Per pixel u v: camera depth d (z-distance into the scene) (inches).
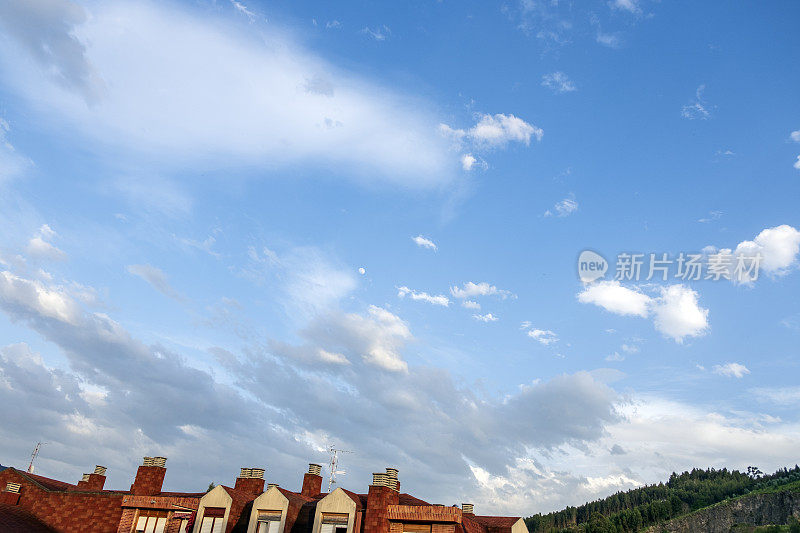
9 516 1418.6
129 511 1481.3
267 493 1434.5
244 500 1504.7
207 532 1413.6
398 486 1476.4
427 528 1341.0
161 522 1473.9
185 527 1457.9
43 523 1485.0
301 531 1443.2
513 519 1638.8
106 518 1508.4
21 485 1546.5
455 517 1322.6
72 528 1487.5
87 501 1528.1
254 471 1707.7
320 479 1817.2
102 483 1819.6
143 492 1585.9
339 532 1370.6
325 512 1391.5
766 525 7770.7
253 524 1397.6
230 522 1428.4
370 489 1392.7
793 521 7544.3
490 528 1610.5
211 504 1451.8
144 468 1624.0
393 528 1352.1
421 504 1529.3
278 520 1396.4
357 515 1386.6
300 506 1480.1
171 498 1480.1
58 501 1523.1
